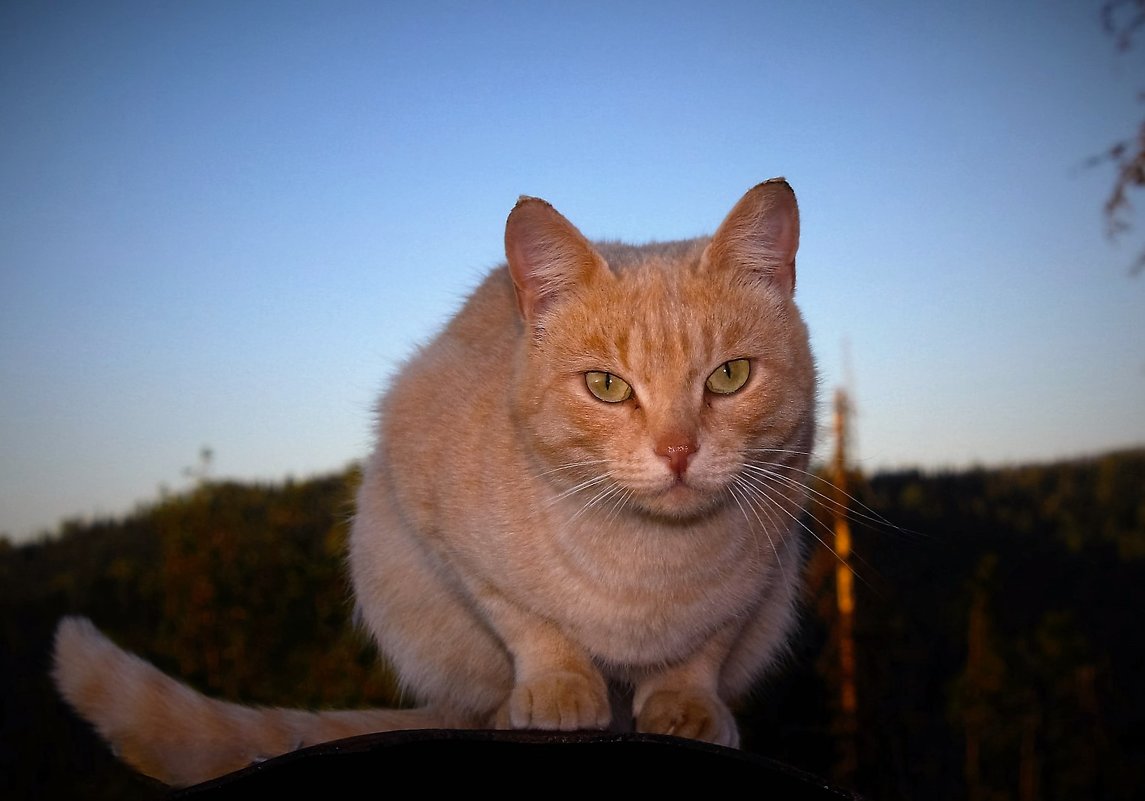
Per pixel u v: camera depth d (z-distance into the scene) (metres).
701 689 0.46
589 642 0.45
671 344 0.43
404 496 0.48
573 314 0.44
